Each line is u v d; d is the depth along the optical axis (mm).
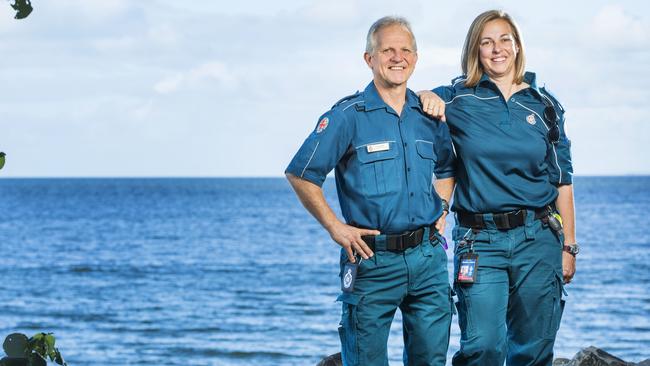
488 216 4770
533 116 4820
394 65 4305
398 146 4332
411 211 4312
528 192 4777
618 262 39000
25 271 37906
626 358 18109
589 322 22500
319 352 19016
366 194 4301
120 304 27828
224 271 37125
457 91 4887
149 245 50625
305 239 54438
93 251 47188
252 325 22922
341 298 4391
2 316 25609
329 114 4332
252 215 82000
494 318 4711
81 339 21438
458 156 4855
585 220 70250
